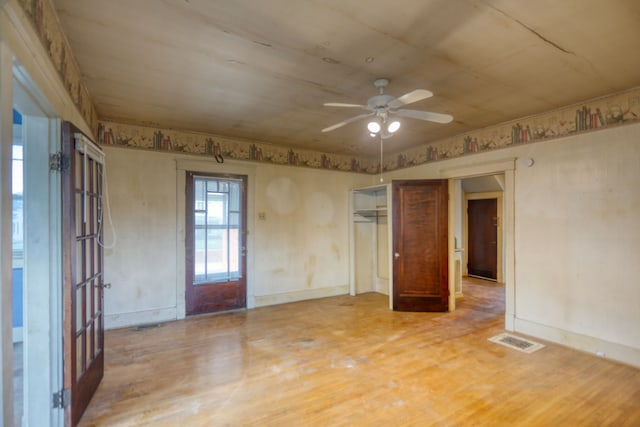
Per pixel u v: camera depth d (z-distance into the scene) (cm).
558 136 361
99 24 207
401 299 494
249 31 216
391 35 221
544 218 373
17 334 373
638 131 305
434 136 480
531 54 246
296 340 374
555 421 225
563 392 262
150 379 283
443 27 212
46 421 203
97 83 297
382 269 621
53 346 205
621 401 249
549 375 289
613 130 320
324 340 374
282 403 248
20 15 139
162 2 186
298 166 558
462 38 224
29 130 202
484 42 229
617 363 312
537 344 359
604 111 326
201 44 233
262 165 521
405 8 192
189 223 461
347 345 359
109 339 375
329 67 268
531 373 293
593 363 312
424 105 351
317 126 431
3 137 124
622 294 314
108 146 409
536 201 380
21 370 307
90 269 257
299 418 229
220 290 485
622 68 267
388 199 516
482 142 439
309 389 268
